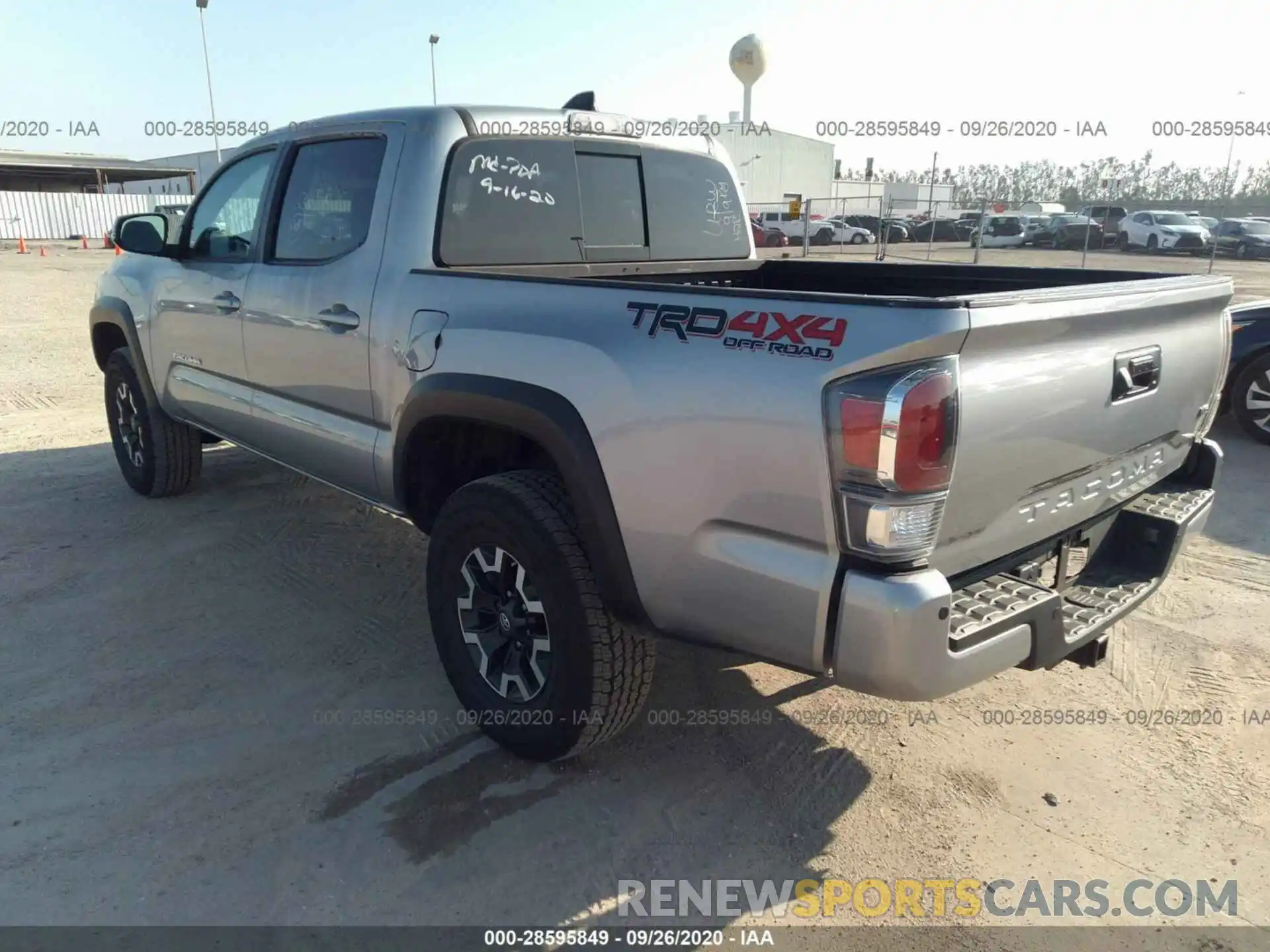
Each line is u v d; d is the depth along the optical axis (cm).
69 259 2430
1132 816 270
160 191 4575
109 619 384
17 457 621
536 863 249
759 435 213
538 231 352
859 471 200
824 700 330
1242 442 681
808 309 210
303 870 245
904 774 289
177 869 245
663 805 273
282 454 401
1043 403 222
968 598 229
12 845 253
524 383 262
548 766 290
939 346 193
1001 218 3081
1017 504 229
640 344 238
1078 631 246
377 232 325
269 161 388
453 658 301
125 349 511
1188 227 2602
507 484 271
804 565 213
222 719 313
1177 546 278
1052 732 311
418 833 260
